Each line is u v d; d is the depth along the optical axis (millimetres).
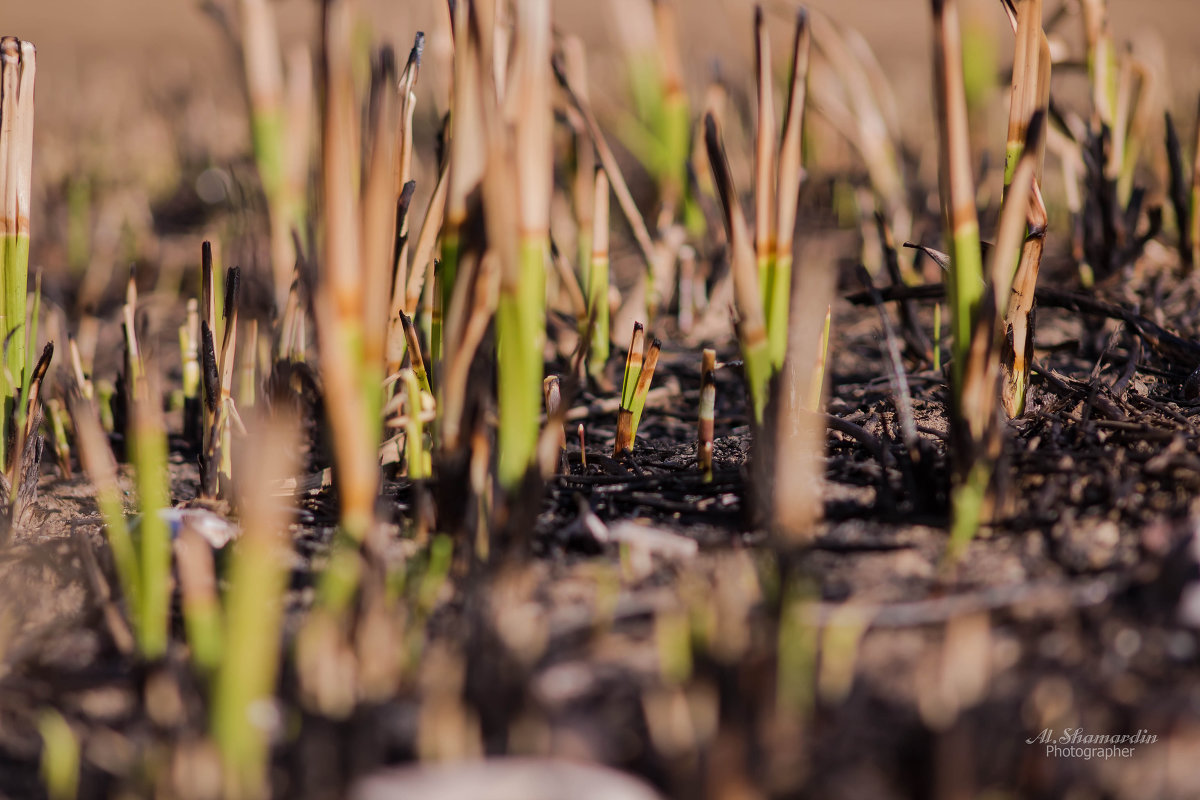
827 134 2297
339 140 1250
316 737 1239
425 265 1382
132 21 4852
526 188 1273
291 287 1431
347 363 1258
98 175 2605
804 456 1333
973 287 1308
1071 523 1311
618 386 1562
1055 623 1265
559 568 1314
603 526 1333
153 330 1795
